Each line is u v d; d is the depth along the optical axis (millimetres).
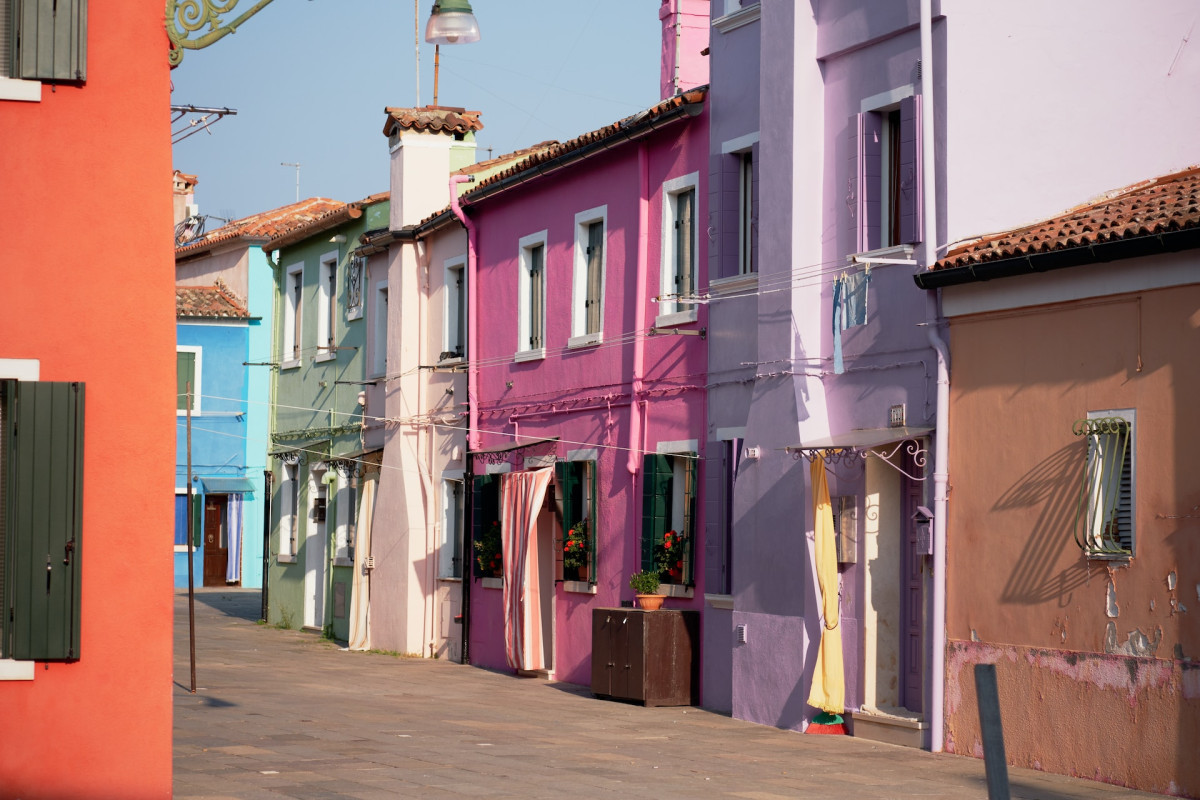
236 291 45500
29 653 11141
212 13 11812
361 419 29969
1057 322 14000
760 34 18031
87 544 11367
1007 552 14359
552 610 23250
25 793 11148
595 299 22453
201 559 45000
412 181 27797
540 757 14234
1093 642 13406
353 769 13227
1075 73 15750
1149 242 12805
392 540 27719
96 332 11516
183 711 17516
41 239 11477
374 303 29781
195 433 44750
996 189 15453
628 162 21359
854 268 16578
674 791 12320
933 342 15234
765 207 17672
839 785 12773
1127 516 13250
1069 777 13469
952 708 14852
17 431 11211
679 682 19125
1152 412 13039
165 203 11719
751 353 18281
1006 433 14461
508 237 24953
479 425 25719
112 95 11664
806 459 16734
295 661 25344
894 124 16547
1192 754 12391
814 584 16703
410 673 23531
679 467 20094
